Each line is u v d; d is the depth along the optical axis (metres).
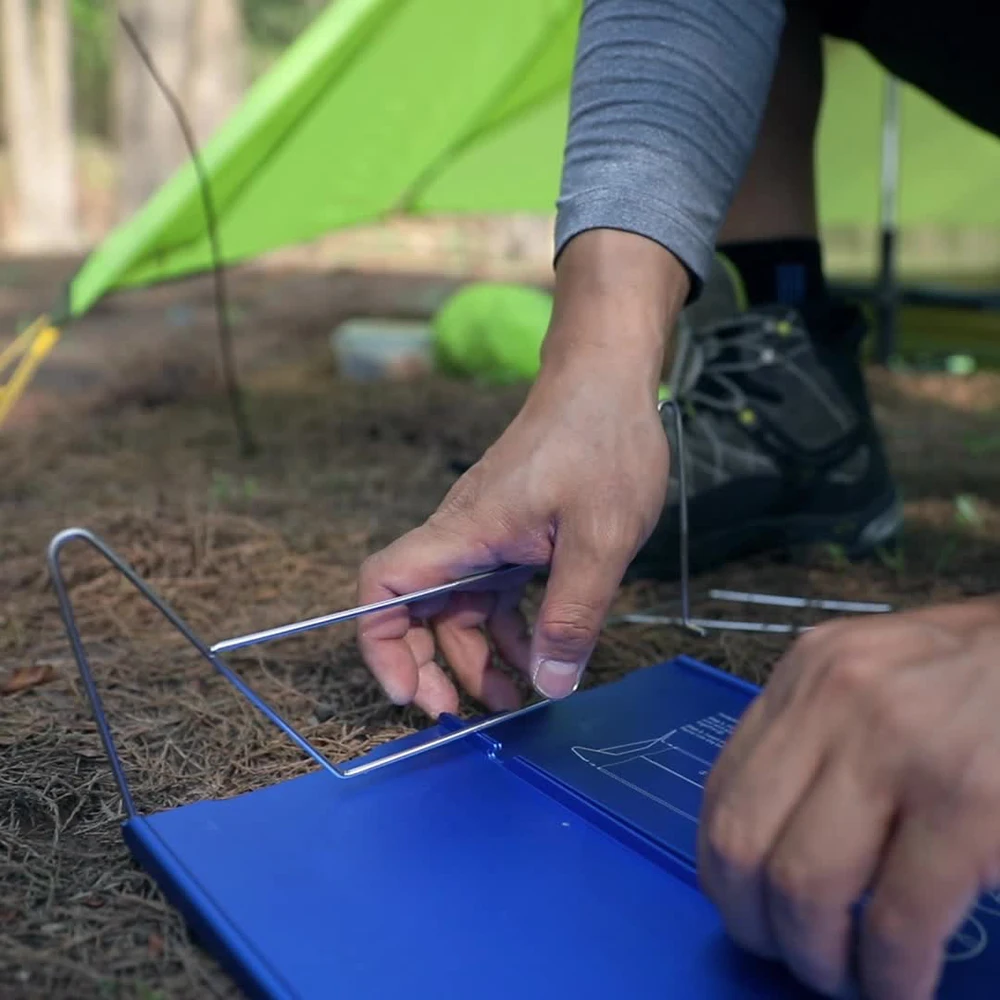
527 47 2.05
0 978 0.58
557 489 0.75
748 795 0.47
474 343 2.64
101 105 11.47
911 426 2.17
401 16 1.77
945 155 3.21
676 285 0.85
